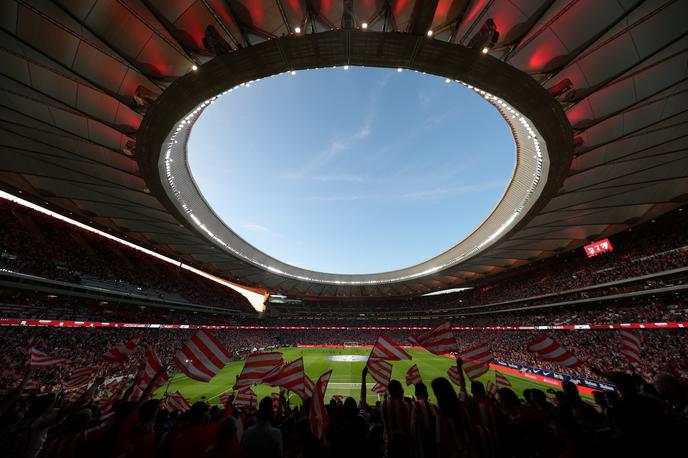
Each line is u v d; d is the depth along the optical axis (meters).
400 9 12.78
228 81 15.86
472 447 4.04
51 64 14.23
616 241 35.38
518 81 15.50
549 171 21.59
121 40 13.66
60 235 34.59
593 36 13.35
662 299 29.52
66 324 28.48
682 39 12.53
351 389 24.86
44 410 5.00
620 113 16.52
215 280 64.25
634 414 3.11
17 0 11.50
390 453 3.50
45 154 21.06
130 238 38.81
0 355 21.78
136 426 4.11
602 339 31.52
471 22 13.25
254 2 12.71
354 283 70.38
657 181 23.12
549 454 5.07
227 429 4.16
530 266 49.16
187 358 6.89
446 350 8.34
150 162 21.19
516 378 29.72
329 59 14.74
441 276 61.00
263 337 65.19
